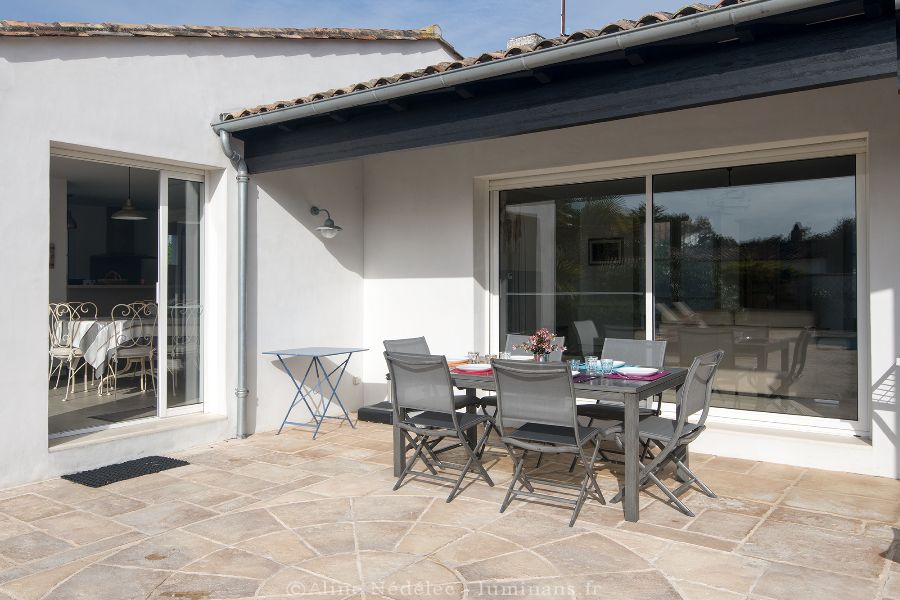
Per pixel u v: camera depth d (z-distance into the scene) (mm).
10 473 4301
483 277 6484
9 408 4289
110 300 9805
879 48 3129
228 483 4422
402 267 6840
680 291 5508
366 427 6203
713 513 3816
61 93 4531
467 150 6312
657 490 4258
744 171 5215
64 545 3381
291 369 6297
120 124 4871
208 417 5605
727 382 5336
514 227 6375
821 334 4945
